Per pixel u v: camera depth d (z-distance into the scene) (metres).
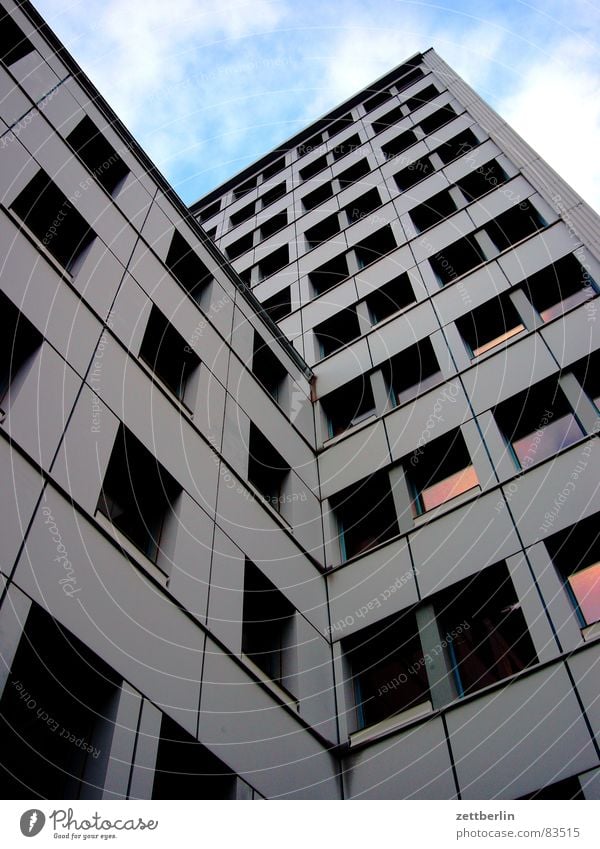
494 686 12.09
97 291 13.73
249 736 11.30
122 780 8.77
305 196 34.22
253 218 36.41
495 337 19.03
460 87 35.28
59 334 11.93
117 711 9.27
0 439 9.61
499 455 15.59
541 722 11.20
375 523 17.16
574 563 13.15
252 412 17.50
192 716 10.44
